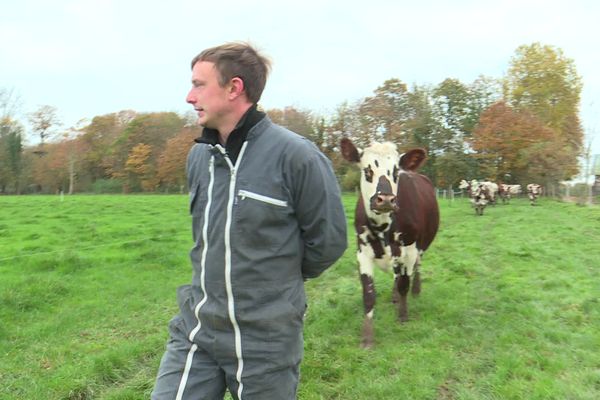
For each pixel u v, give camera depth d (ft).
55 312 24.40
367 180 18.37
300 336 7.50
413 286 25.63
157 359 17.92
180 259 36.81
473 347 18.26
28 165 237.25
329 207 7.23
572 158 145.07
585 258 35.35
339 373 16.37
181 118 258.78
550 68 195.93
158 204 103.71
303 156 7.07
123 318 23.44
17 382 15.96
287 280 7.26
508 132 170.40
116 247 42.47
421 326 20.65
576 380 15.02
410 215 20.16
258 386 7.05
